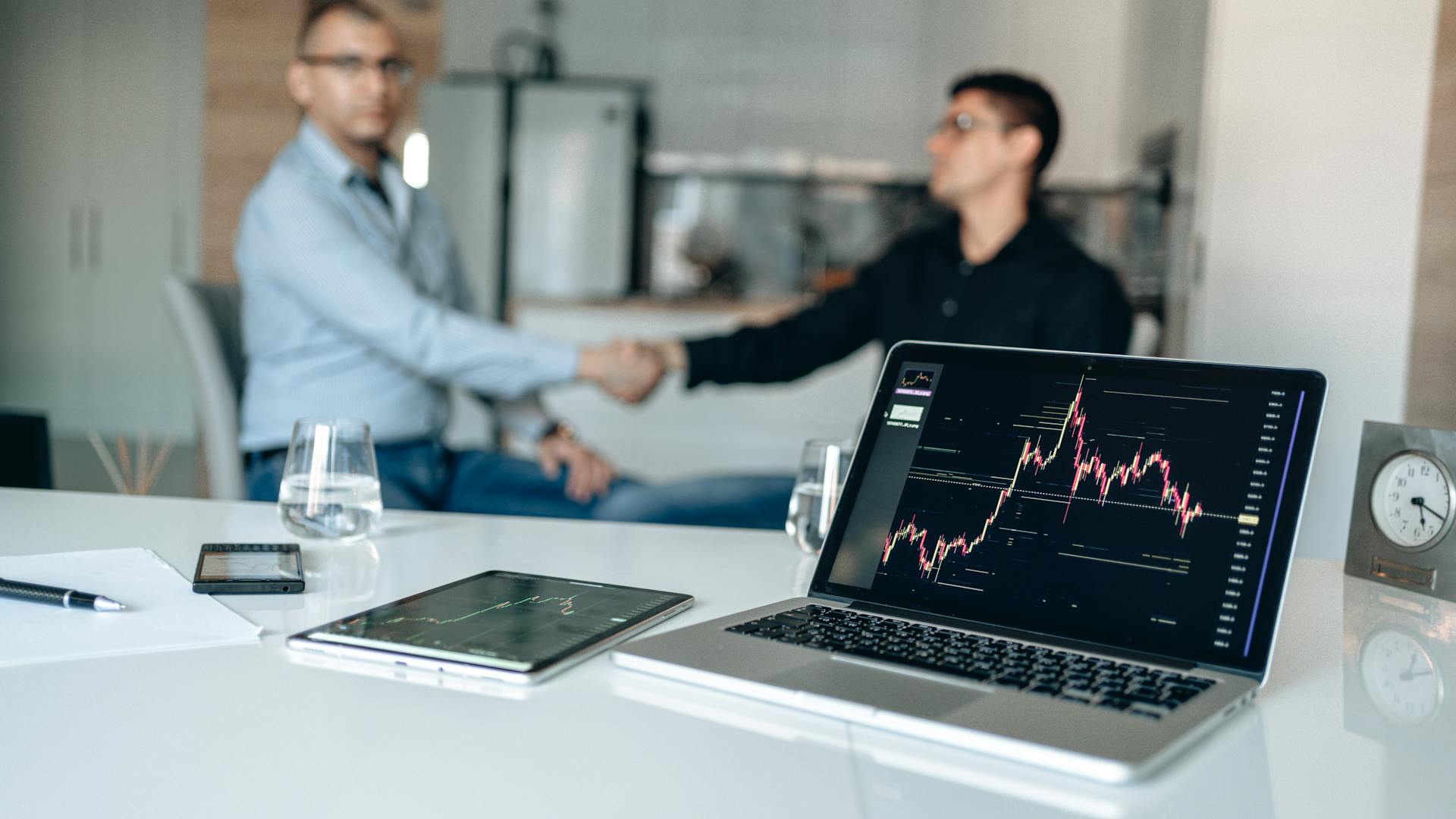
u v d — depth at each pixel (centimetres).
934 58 665
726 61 674
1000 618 73
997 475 79
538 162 605
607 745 54
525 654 65
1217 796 50
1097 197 644
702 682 62
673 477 505
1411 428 92
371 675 63
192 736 54
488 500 209
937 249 253
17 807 46
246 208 223
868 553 80
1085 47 640
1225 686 63
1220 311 255
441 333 213
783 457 500
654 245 686
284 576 83
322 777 50
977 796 49
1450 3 199
